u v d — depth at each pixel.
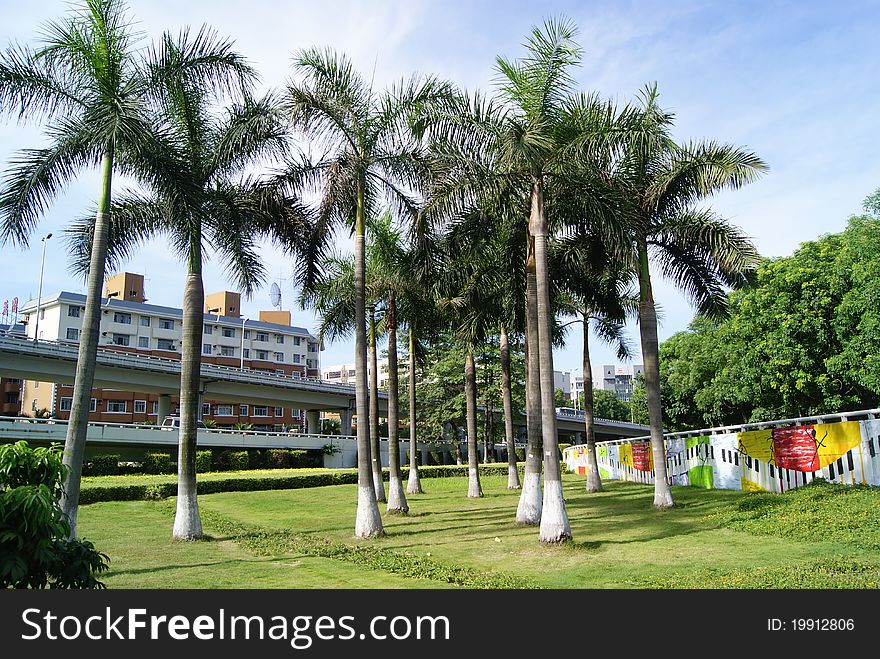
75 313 64.25
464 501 23.19
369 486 14.81
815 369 26.67
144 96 13.59
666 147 13.81
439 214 14.17
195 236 15.39
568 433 77.38
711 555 10.33
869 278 23.16
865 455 14.27
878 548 9.62
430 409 46.59
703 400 33.91
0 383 64.50
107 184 13.12
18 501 5.03
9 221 12.28
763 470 17.89
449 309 22.20
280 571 10.52
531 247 16.08
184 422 15.07
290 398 55.69
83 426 12.23
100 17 12.85
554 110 14.20
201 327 15.52
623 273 19.81
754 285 17.80
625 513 16.58
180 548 13.51
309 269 17.17
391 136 15.80
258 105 15.03
